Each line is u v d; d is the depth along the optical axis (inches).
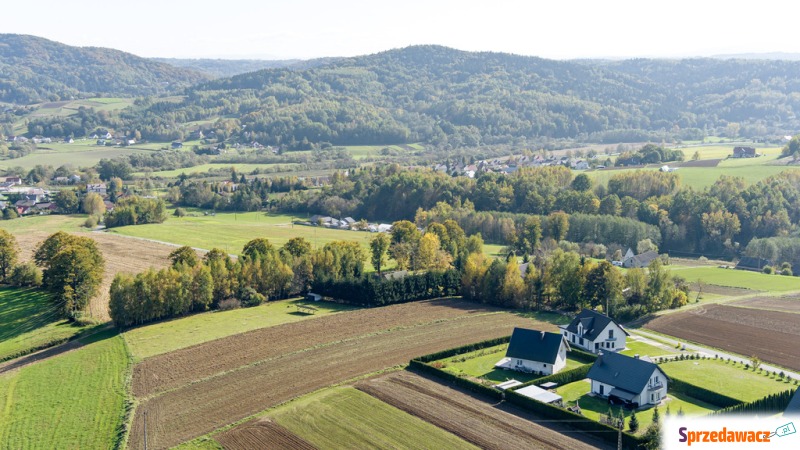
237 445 2896.2
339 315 4985.2
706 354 4143.7
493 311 5157.5
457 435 2960.1
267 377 3695.9
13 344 4338.1
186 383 3617.1
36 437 3048.7
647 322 4869.6
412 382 3607.3
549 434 2962.6
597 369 3494.1
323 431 3014.3
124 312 4638.3
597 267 5226.4
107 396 3472.0
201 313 5044.3
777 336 4473.4
